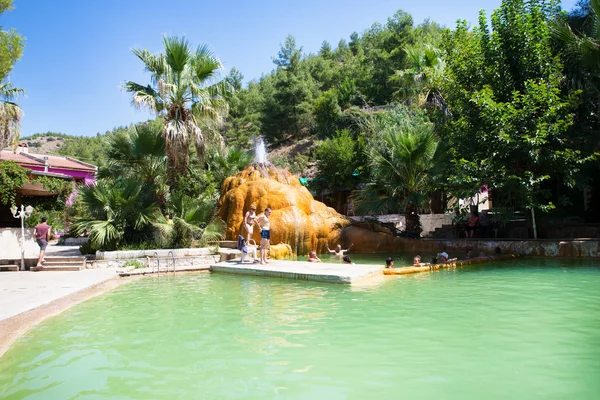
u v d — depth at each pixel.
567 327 5.85
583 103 16.66
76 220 15.26
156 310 7.77
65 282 10.82
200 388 4.08
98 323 6.83
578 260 13.55
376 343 5.37
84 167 33.16
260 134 61.28
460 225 19.89
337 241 18.83
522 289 8.84
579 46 15.95
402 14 54.38
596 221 19.77
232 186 20.33
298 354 5.02
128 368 4.68
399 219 23.62
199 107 18.08
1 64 17.08
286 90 59.88
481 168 15.62
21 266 13.83
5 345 5.57
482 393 3.78
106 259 14.19
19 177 17.09
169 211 16.73
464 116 17.67
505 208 16.25
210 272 13.58
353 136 37.69
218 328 6.34
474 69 17.83
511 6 17.17
